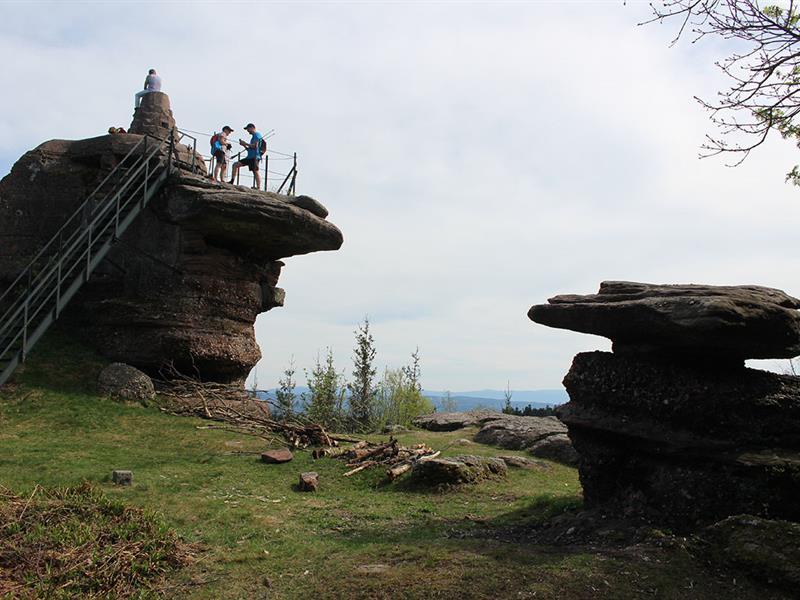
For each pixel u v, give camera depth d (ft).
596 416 28.02
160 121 66.64
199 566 22.54
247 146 64.08
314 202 61.31
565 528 26.40
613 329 26.81
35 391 48.73
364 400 93.40
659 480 25.21
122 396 51.29
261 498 32.63
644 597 18.49
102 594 19.48
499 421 60.03
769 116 24.40
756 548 20.07
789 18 23.21
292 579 21.25
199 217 55.06
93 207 59.67
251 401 59.98
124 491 30.99
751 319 23.12
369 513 30.45
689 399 24.76
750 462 23.18
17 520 22.93
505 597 18.58
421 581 19.75
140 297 57.06
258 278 64.59
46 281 49.52
